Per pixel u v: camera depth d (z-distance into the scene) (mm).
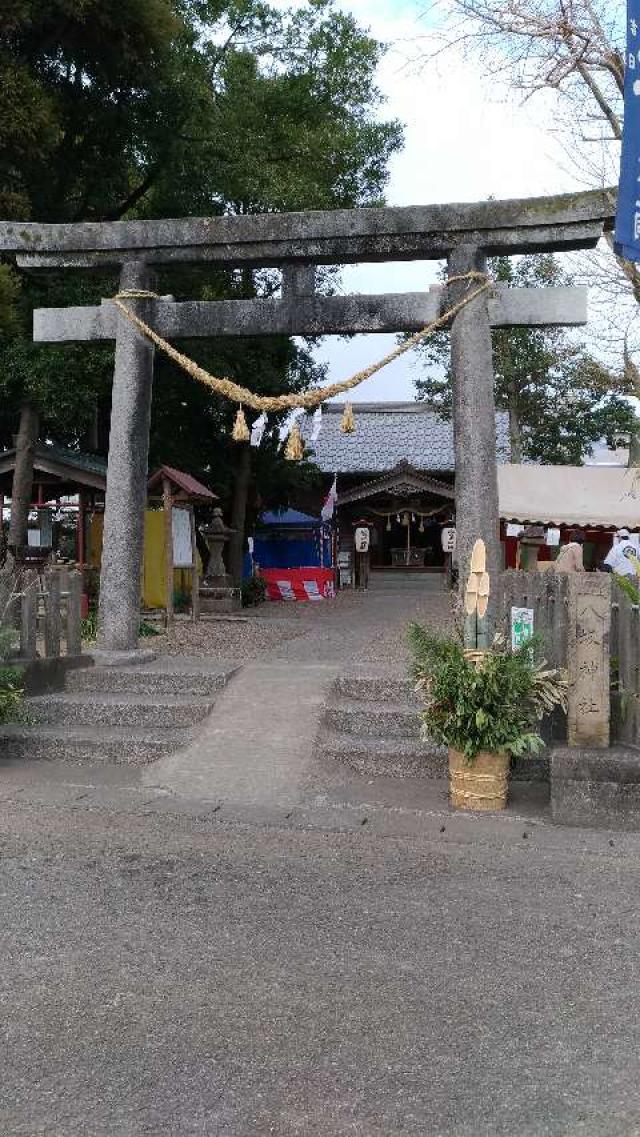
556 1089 3004
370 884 4836
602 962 3928
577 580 6258
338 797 6500
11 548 13766
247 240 8883
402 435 33906
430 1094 2965
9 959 3896
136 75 15438
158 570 16109
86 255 9359
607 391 20141
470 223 8492
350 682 8312
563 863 5203
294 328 9070
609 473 18516
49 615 8648
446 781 6941
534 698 6254
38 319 9531
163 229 9086
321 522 27453
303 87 19438
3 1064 3111
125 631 9273
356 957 3945
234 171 17016
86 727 7883
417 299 8836
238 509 22625
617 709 6512
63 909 4438
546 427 28016
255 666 9180
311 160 18797
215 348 18344
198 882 4828
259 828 5824
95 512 17625
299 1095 2949
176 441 20812
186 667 8945
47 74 15188
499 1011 3498
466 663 6238
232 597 18891
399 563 31734
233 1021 3398
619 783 5879
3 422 19078
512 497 17734
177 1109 2871
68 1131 2762
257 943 4074
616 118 11859
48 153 15078
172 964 3861
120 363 9328
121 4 14078
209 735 7395
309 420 33906
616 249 7883
